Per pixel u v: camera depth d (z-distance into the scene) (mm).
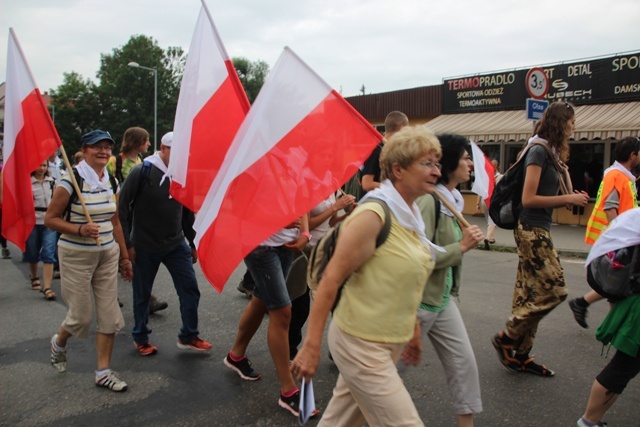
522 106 16312
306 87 3336
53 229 3953
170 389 4098
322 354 4801
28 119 4340
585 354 4719
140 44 73750
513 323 4176
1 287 7578
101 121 74812
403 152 2373
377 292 2346
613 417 3609
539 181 4043
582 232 13242
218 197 3178
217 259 3143
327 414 2697
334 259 2309
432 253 2717
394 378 2377
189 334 4859
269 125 3238
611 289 3150
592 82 14664
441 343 3084
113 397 3963
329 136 3350
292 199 3229
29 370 4473
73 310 4121
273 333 3725
